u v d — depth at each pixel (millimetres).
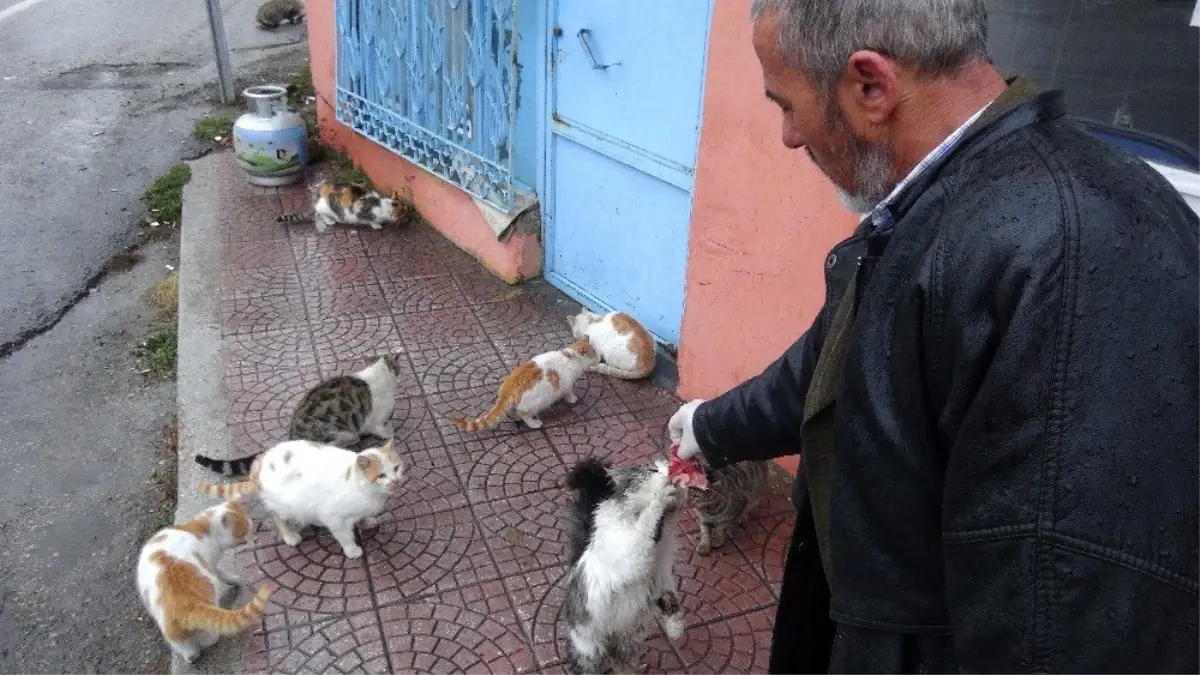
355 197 6527
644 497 2525
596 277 5395
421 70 6078
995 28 2902
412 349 5086
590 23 4770
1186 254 1125
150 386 5117
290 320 5359
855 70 1312
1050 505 1053
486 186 5750
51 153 8375
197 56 11453
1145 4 2609
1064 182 1139
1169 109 2656
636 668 2971
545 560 3543
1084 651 1061
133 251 6730
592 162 5109
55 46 11750
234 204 7059
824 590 1862
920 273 1194
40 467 4441
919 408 1224
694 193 4086
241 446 4188
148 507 4168
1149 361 1048
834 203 3400
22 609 3598
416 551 3576
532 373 4250
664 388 4734
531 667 3051
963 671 1191
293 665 3049
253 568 3484
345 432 4059
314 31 7656
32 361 5359
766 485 3947
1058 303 1066
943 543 1194
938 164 1303
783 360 2002
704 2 4020
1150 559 1034
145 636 3477
